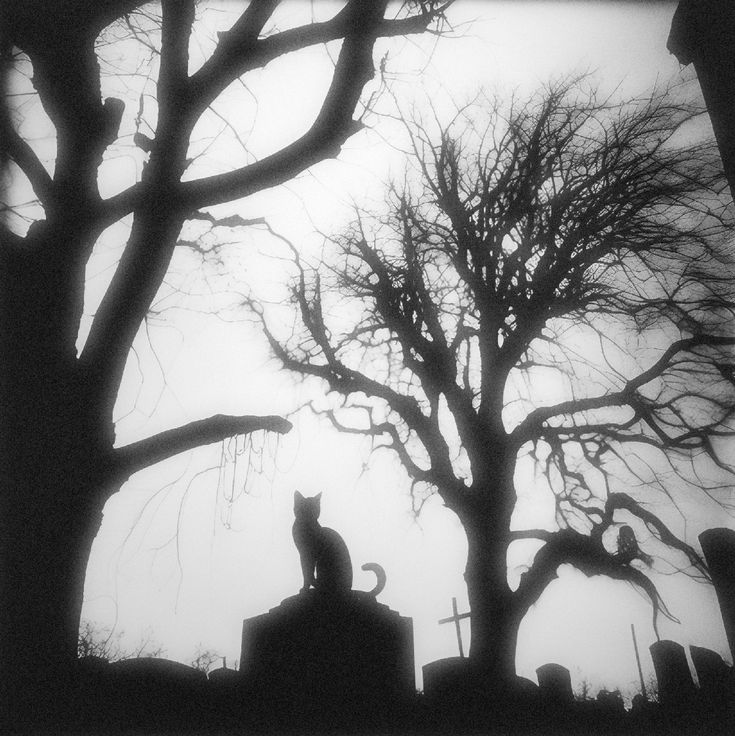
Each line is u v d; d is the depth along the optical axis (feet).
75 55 17.71
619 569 45.39
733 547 28.32
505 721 30.40
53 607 13.98
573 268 51.62
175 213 17.95
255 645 26.73
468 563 47.91
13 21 17.37
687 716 30.63
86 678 17.03
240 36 18.92
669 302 50.65
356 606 27.02
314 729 23.71
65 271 16.56
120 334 16.87
